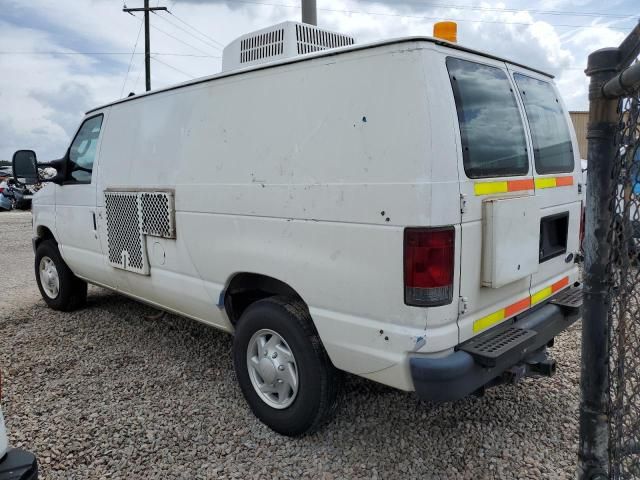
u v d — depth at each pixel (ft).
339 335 8.98
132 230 13.87
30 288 23.47
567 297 11.32
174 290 12.87
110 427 10.94
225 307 11.62
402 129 7.91
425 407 11.44
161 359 14.42
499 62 9.84
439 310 7.96
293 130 9.43
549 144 10.96
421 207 7.76
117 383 12.98
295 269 9.56
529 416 11.07
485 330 9.00
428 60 7.95
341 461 9.63
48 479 9.29
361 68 8.44
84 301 19.21
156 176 12.92
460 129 8.27
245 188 10.37
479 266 8.67
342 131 8.65
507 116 9.59
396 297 8.10
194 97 11.69
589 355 6.70
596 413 6.74
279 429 10.40
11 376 13.51
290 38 12.26
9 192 61.52
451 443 10.13
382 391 12.10
